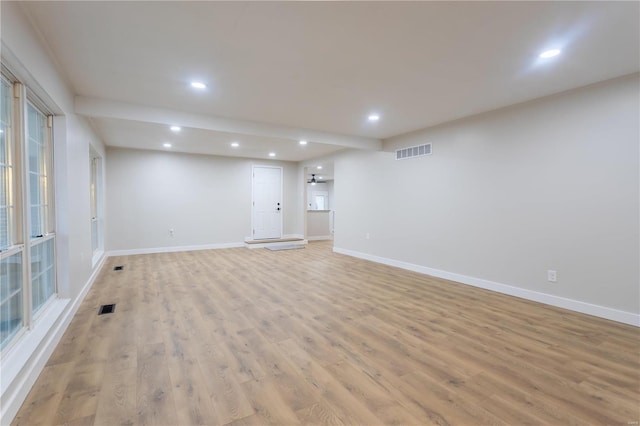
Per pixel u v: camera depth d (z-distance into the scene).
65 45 2.37
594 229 3.16
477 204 4.23
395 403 1.79
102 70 2.81
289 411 1.72
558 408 1.76
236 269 5.29
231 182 7.80
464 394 1.88
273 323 2.96
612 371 2.14
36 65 2.13
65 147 2.90
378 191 5.95
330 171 10.33
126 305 3.43
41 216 2.67
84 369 2.12
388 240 5.73
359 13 1.99
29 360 1.88
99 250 5.66
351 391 1.91
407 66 2.76
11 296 2.00
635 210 2.91
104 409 1.72
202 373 2.09
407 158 5.30
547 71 2.85
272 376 2.06
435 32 2.21
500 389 1.93
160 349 2.42
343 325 2.91
